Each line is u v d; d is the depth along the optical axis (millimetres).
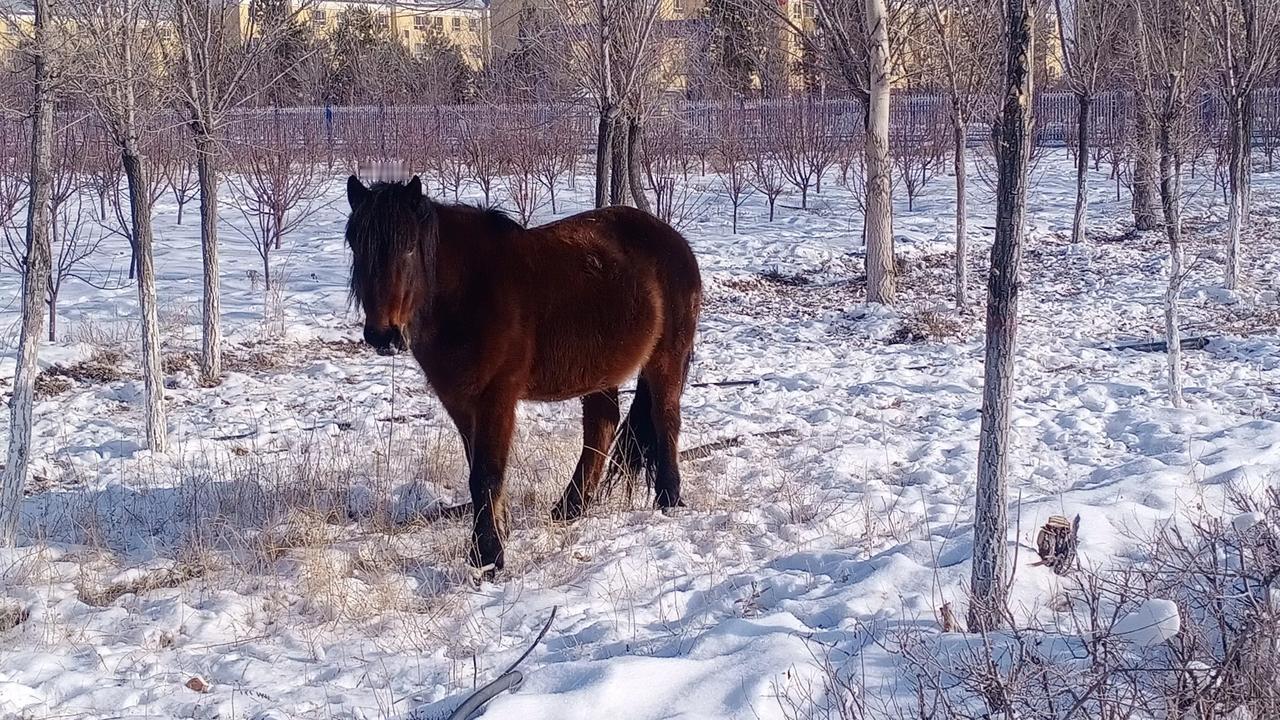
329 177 21391
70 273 14352
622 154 9750
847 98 27031
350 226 5035
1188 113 12492
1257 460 6570
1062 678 3404
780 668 3869
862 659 3906
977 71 12750
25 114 6062
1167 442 7301
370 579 5430
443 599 5203
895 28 13812
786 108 24156
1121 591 3809
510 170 21047
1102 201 21922
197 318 12070
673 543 5891
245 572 5574
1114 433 7797
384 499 6582
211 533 5922
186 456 7719
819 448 7695
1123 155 17875
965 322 12820
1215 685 3367
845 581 5168
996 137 11320
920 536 5770
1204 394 8828
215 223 10031
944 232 18734
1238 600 3709
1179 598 3916
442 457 7160
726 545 5863
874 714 3535
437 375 5461
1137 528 5426
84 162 16750
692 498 6605
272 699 4113
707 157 23172
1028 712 3352
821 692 3721
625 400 9453
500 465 5555
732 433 8203
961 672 3549
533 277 5531
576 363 5738
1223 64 12992
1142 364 10156
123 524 6348
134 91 7621
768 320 13273
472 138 21547
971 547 5312
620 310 5828
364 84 23609
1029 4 3932
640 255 6031
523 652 4527
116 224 18641
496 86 21516
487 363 5395
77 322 11547
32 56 5777
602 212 6148
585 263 5746
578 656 4391
